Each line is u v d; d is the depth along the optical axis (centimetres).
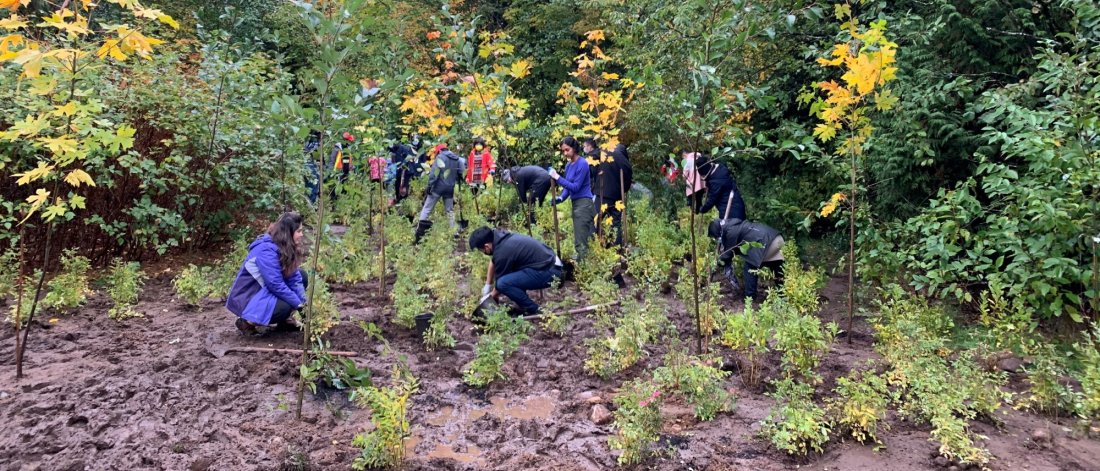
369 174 775
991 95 524
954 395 348
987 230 553
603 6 1135
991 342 466
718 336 512
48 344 444
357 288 643
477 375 410
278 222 482
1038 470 307
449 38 580
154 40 329
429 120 705
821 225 970
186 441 317
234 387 387
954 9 622
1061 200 455
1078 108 455
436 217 866
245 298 474
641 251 755
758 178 1130
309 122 333
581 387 411
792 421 323
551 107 1655
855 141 520
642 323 453
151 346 453
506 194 1094
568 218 930
